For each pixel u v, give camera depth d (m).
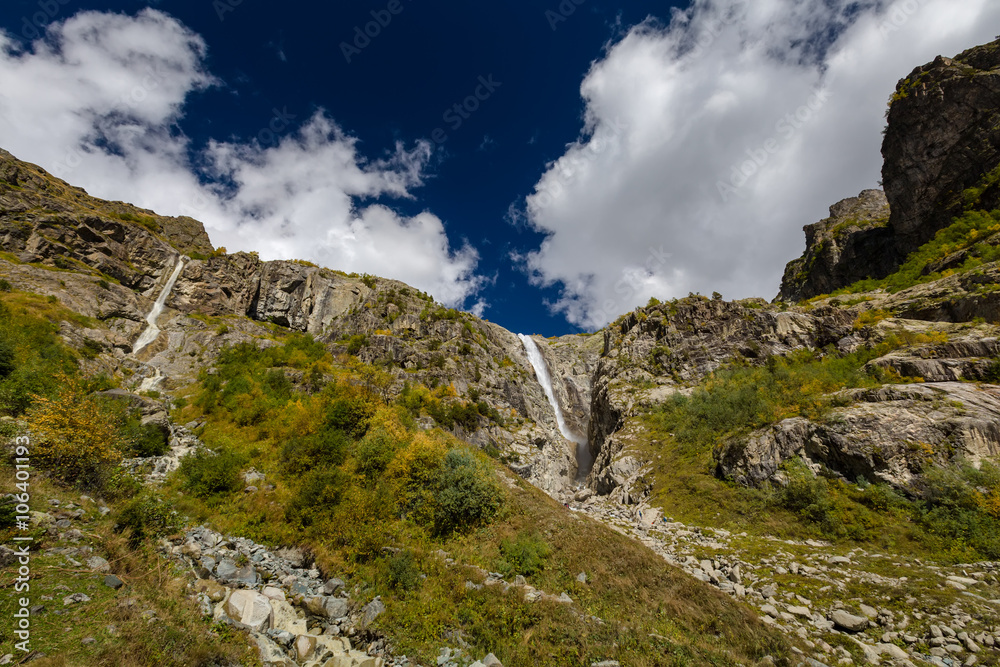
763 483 20.34
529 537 15.16
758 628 10.48
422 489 17.31
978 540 13.80
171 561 10.86
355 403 23.69
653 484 26.41
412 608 11.18
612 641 9.92
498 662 9.28
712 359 42.03
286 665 8.56
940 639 9.55
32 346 24.92
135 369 35.16
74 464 13.38
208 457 17.81
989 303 25.77
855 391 21.27
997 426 16.56
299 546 13.42
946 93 40.31
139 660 6.88
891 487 16.75
